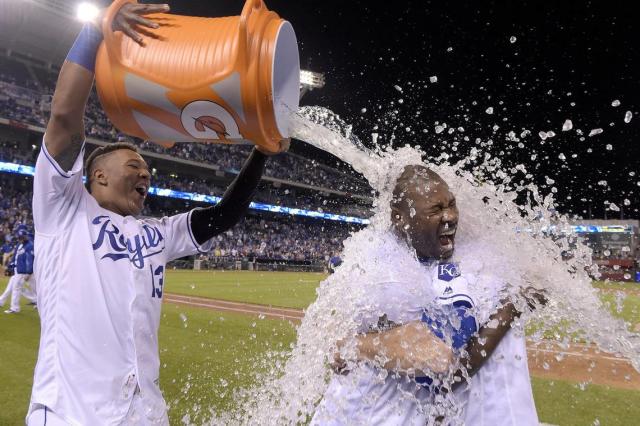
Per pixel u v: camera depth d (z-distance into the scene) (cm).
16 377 426
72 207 176
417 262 156
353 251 164
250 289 1538
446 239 156
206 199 3356
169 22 163
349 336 158
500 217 179
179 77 154
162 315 885
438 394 162
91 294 166
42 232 174
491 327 154
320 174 4162
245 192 212
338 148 183
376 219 168
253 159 207
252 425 230
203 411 355
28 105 3009
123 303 169
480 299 154
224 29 157
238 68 149
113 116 168
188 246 206
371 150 175
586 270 181
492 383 156
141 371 167
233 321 824
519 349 159
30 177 2928
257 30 153
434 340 149
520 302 160
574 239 182
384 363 152
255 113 157
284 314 952
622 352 181
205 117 161
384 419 162
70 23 2725
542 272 171
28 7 2569
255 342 633
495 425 153
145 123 169
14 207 2672
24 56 3116
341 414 166
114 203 187
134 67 156
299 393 193
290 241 3734
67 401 156
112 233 177
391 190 163
